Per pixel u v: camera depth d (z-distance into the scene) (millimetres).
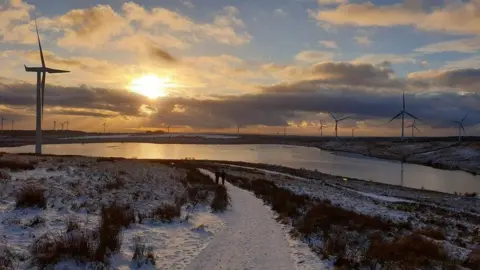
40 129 64812
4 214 13164
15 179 20844
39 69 65312
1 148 161250
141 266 9977
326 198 32094
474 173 91875
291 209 20891
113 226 12734
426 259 12039
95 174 27703
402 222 21859
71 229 11883
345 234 15336
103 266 9273
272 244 13602
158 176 34531
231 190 31984
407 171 92562
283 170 74250
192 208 20109
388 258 11852
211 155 142375
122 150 164625
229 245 13125
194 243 13023
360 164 110625
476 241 19281
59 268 8727
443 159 122750
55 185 20172
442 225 24266
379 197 43469
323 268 10938
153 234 13531
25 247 10023
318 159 127812
